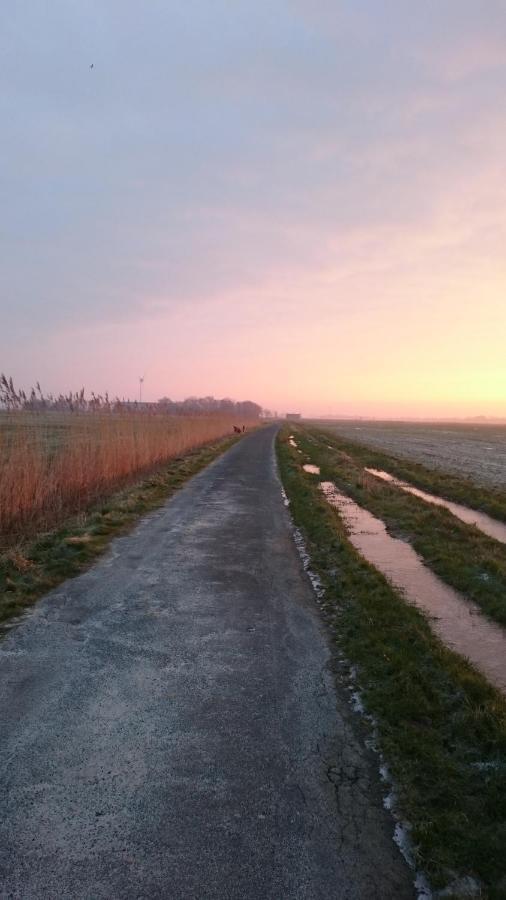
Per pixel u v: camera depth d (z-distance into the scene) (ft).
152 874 8.05
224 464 77.05
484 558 27.25
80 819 9.12
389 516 40.24
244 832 8.99
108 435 47.80
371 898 7.88
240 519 36.94
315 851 8.68
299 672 15.08
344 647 16.90
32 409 36.60
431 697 13.91
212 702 13.20
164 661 15.34
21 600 19.48
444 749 11.76
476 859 8.71
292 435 191.11
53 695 13.17
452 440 191.93
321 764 10.96
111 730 11.79
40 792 9.75
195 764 10.76
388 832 9.21
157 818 9.21
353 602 20.66
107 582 22.22
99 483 42.60
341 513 42.06
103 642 16.43
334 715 12.90
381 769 10.93
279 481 59.62
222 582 22.93
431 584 24.25
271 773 10.60
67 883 7.84
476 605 21.61
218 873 8.13
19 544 26.55
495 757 11.55
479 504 47.39
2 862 8.18
